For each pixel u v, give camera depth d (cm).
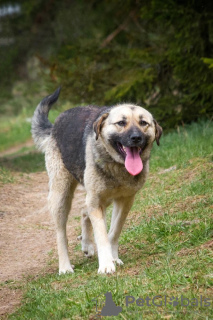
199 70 1227
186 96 1282
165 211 705
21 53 2891
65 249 618
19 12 2856
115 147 535
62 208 632
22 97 2952
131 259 568
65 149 621
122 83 1348
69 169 616
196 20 1218
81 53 1461
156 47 1382
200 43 1248
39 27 2814
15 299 545
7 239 793
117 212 591
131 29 1681
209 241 530
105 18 2219
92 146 555
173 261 507
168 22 1237
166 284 448
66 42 2425
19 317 467
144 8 1291
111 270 525
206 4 1220
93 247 655
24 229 838
